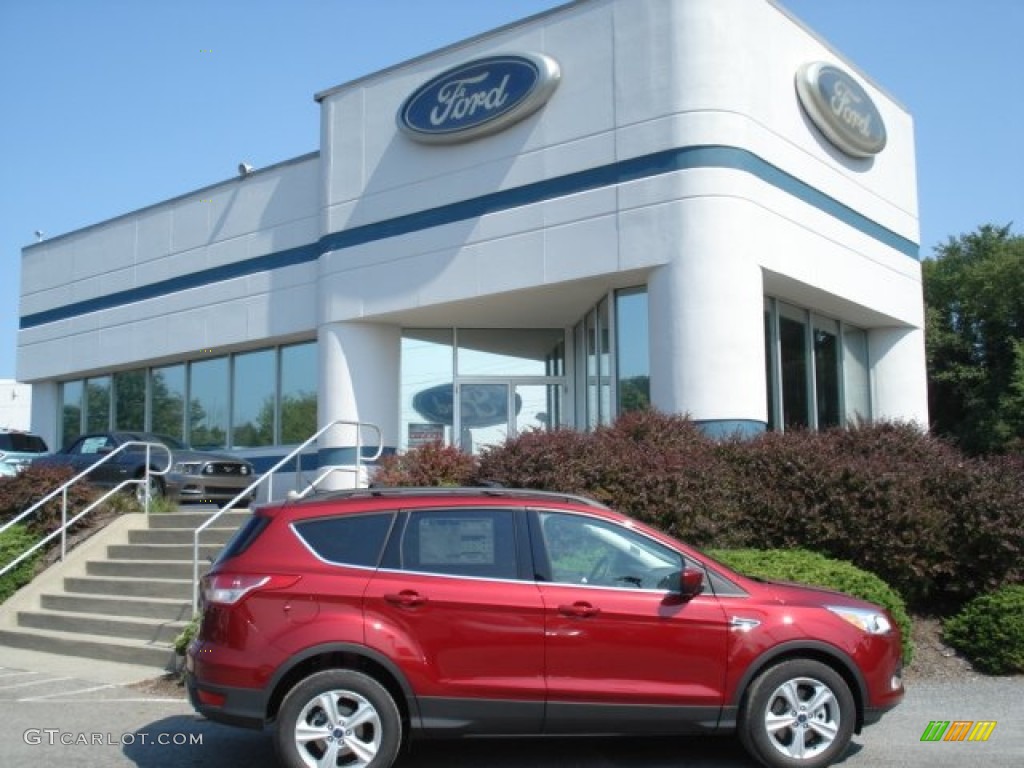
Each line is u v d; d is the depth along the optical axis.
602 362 16.02
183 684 8.92
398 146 17.05
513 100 15.38
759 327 14.03
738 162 14.02
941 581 10.45
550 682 5.91
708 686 6.02
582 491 10.09
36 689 8.95
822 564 9.22
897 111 18.89
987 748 6.69
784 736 6.08
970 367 26.03
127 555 12.96
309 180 19.28
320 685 5.79
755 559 9.35
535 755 6.70
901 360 18.78
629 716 5.95
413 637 5.87
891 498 9.92
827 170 16.31
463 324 18.14
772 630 6.10
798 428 13.40
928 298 27.17
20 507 13.89
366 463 16.78
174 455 17.17
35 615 11.66
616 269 14.31
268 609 5.88
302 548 6.07
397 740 5.80
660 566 6.27
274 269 19.66
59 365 24.20
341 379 17.38
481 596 5.95
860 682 6.17
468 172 16.11
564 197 14.97
